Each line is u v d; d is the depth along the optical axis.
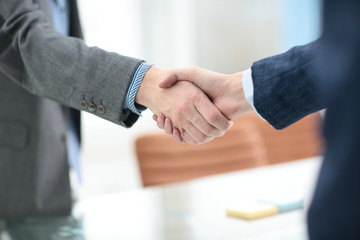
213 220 1.22
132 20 3.58
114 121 1.26
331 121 0.49
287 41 3.99
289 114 1.13
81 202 1.44
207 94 1.33
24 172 1.35
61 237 1.14
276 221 1.19
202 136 1.33
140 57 3.64
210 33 3.92
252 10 4.01
